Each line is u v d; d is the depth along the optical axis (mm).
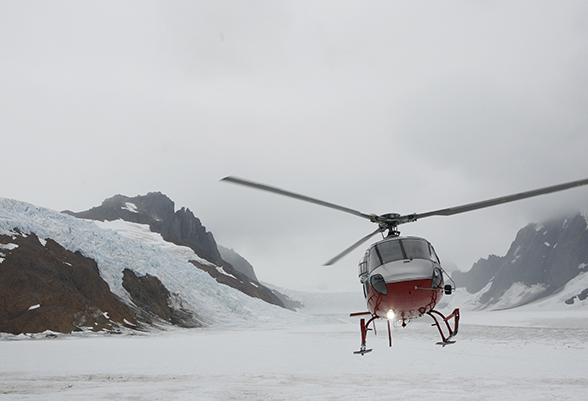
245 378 15117
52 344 33312
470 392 10812
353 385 12867
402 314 9766
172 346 32812
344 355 25359
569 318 72625
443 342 9742
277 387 12312
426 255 9633
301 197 8344
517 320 73625
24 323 41656
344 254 10438
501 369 17547
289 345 33938
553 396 9820
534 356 23203
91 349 29078
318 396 10445
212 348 31078
